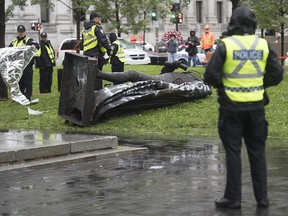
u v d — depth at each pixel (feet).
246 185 34.65
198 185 34.94
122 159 44.52
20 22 203.21
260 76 28.96
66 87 62.85
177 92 65.62
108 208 30.19
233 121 28.86
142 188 34.50
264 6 107.55
